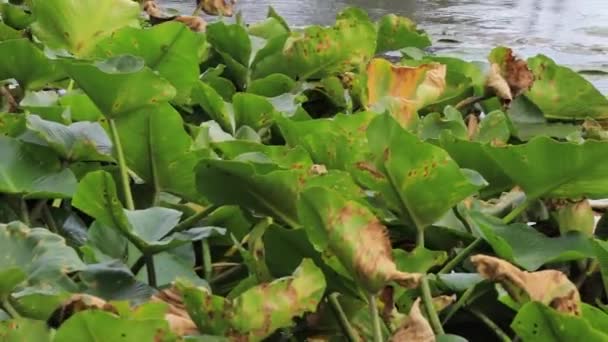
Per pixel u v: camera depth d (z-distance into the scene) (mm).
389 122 2852
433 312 2752
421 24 16250
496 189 3303
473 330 2967
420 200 2887
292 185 2859
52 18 4195
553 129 4395
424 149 2826
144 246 2871
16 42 3684
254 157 3000
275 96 4465
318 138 3334
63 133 3289
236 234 3189
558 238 3008
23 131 3354
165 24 3764
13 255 2768
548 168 2996
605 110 4398
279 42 4645
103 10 4211
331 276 2729
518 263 2904
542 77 4422
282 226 2914
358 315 2775
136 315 2535
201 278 3125
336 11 16938
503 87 4191
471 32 15273
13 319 2377
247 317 2516
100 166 3400
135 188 3398
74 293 2684
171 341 2309
